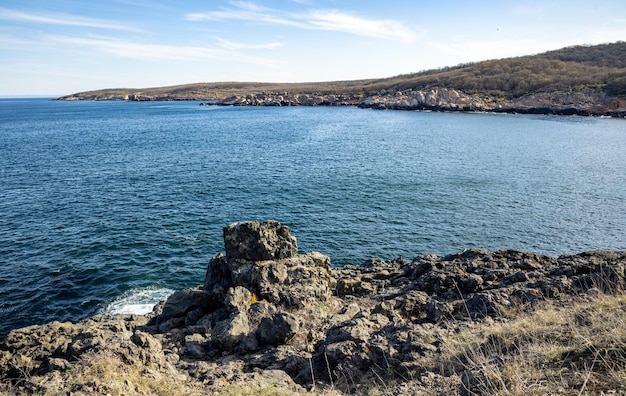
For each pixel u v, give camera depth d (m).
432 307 11.44
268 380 8.31
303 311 12.49
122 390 6.93
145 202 33.62
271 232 14.72
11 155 54.88
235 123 102.38
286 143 66.19
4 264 22.45
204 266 22.78
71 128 92.94
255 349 10.52
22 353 11.41
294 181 40.69
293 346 10.40
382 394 7.05
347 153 56.44
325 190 37.44
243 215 30.72
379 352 8.88
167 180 41.03
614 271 10.89
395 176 42.75
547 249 25.27
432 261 17.25
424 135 75.00
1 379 10.02
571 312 8.87
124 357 8.44
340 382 8.31
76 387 6.92
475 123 95.06
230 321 11.23
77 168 46.53
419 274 16.42
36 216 29.94
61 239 25.83
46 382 7.46
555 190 37.03
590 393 5.21
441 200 34.47
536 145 61.59
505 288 12.01
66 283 20.67
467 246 25.72
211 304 13.93
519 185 38.91
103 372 7.75
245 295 12.88
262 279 13.44
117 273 21.72
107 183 39.62
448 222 29.59
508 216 30.70
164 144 66.19
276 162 50.28
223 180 41.06
